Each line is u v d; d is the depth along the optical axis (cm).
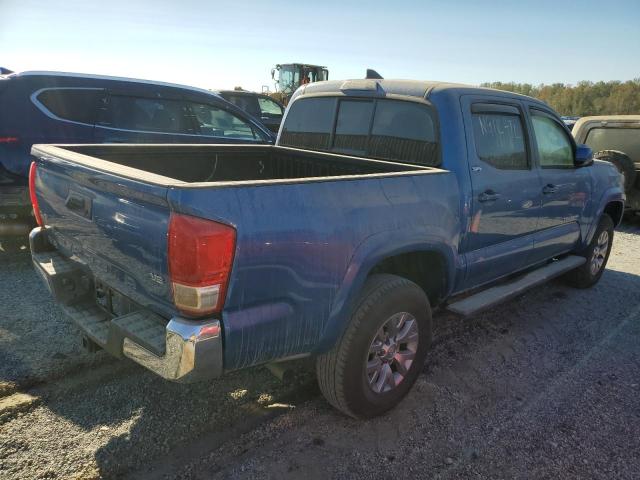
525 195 390
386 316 270
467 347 390
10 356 326
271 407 297
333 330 248
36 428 262
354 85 388
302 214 225
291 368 255
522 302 494
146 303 227
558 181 433
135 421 274
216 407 293
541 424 296
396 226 271
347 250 244
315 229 229
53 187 280
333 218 238
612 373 361
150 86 629
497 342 402
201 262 195
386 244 265
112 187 223
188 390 306
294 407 299
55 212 283
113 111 601
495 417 300
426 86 350
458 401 315
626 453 275
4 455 241
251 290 212
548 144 432
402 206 275
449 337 405
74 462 241
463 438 279
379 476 247
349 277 247
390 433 280
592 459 269
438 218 302
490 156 360
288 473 244
